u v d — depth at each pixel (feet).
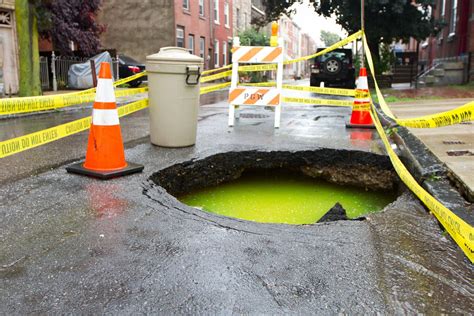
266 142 19.98
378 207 15.05
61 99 14.55
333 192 16.81
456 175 12.53
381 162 17.47
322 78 67.82
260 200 15.51
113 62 67.97
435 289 7.59
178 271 8.14
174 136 18.40
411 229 10.16
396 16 62.59
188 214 11.07
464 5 62.13
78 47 70.95
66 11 63.10
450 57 69.77
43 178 14.28
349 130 24.17
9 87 48.29
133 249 9.05
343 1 63.10
